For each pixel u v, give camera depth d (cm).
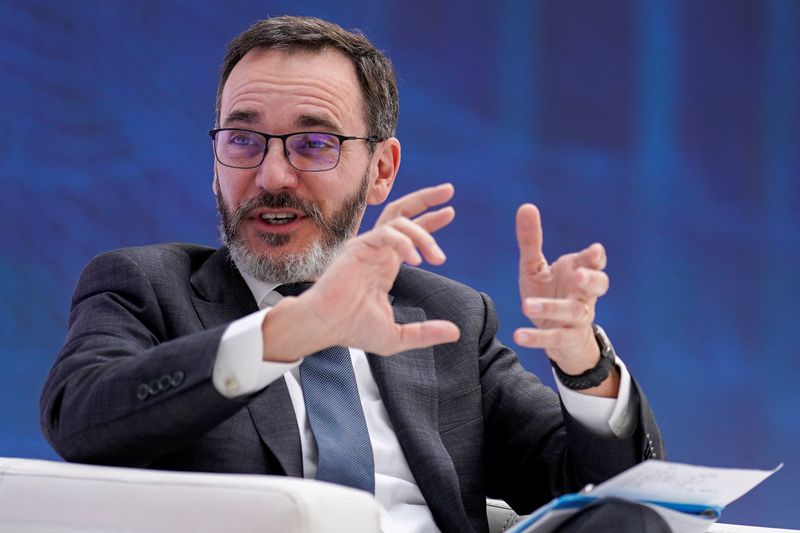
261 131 699
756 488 1794
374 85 745
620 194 1847
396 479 665
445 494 660
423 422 686
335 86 714
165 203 1838
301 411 656
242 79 709
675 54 1847
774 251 1834
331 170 704
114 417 544
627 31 1850
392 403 683
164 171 1839
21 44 1814
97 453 554
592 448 612
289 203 691
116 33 1833
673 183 1847
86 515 489
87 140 1825
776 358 1819
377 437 676
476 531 685
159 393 536
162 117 1841
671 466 496
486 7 1866
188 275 693
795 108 1833
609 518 516
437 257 516
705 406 1827
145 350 605
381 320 538
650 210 1845
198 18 1848
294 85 702
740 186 1841
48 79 1819
